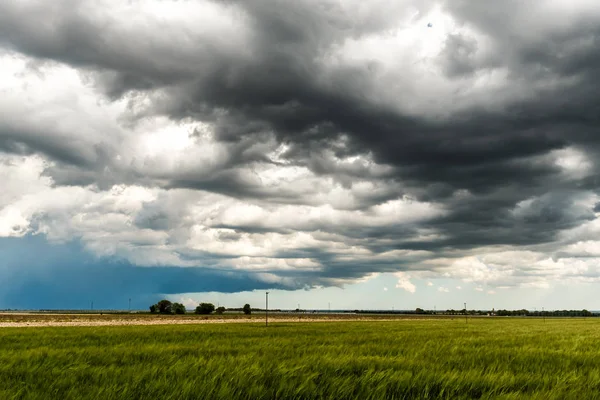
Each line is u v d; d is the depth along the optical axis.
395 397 10.06
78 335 35.62
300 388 9.90
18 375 12.34
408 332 43.88
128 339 31.09
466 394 10.22
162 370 12.73
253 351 20.16
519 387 11.45
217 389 9.81
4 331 43.00
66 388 10.50
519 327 66.31
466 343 28.27
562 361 17.17
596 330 55.94
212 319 112.62
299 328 53.16
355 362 14.91
